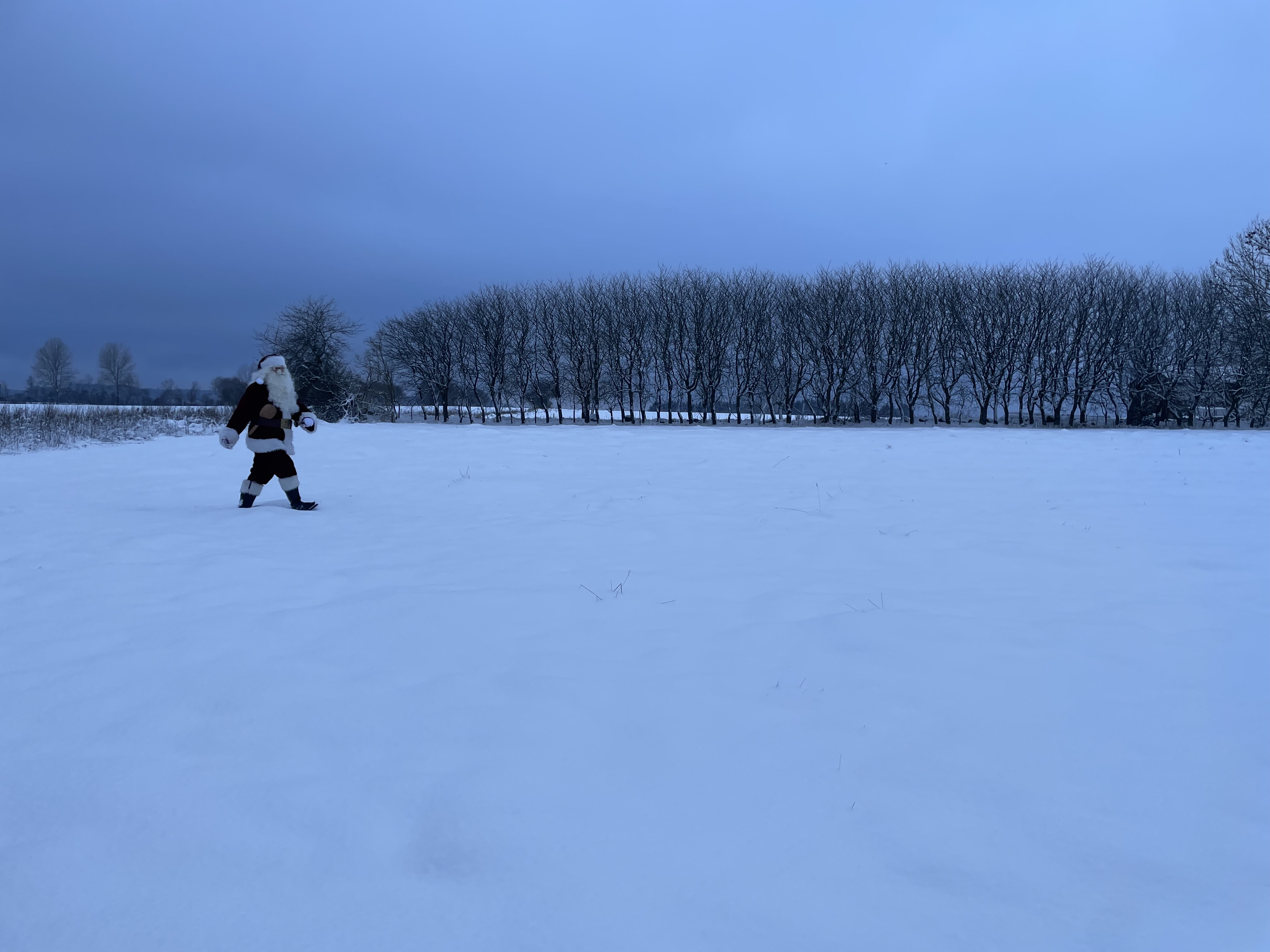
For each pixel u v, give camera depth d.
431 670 3.10
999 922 1.70
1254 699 2.88
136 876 1.84
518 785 2.23
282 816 2.08
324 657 3.23
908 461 12.43
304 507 7.43
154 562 4.98
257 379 7.39
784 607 4.03
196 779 2.27
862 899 1.76
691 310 44.34
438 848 1.94
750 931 1.66
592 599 4.11
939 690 2.94
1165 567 5.00
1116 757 2.43
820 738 2.54
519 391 46.09
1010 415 43.94
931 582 4.60
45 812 2.10
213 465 12.13
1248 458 12.30
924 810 2.12
